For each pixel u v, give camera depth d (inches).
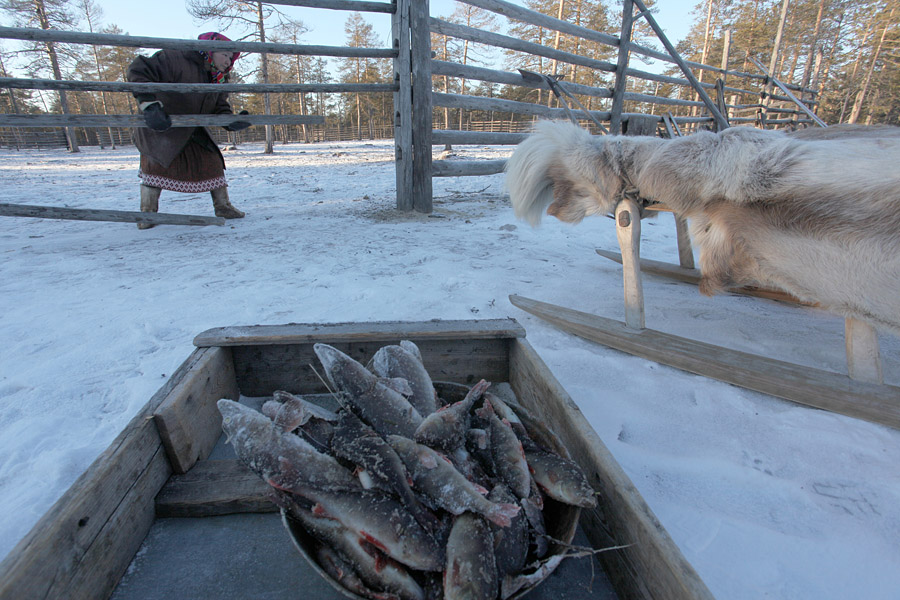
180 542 61.6
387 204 331.3
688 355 104.7
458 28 269.3
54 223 269.6
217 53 238.7
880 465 77.9
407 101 272.4
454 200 352.2
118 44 215.5
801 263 84.2
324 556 50.7
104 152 1123.9
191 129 243.1
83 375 103.6
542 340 123.3
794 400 93.1
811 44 1911.9
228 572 57.3
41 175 546.9
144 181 250.8
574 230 258.2
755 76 611.2
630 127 389.7
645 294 159.2
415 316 135.0
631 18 339.0
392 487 52.2
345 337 87.5
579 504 52.0
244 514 66.2
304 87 247.9
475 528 48.0
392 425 62.6
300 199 365.4
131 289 156.8
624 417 91.0
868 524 66.7
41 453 79.1
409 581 46.5
